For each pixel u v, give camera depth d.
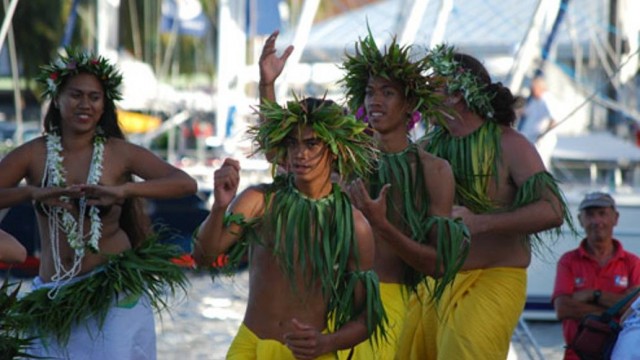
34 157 7.27
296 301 6.12
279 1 27.34
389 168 7.14
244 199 6.12
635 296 7.95
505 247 7.86
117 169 7.31
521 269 7.91
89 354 7.11
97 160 7.24
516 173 7.84
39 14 34.06
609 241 10.17
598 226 10.14
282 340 6.15
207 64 42.09
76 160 7.27
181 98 31.47
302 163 6.01
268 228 6.10
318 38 25.73
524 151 7.86
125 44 35.97
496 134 7.89
